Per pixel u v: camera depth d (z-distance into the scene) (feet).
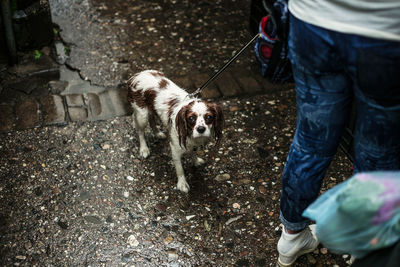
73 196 9.25
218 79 13.02
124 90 12.60
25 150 10.39
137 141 10.82
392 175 4.43
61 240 8.30
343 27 4.53
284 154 10.42
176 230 8.57
